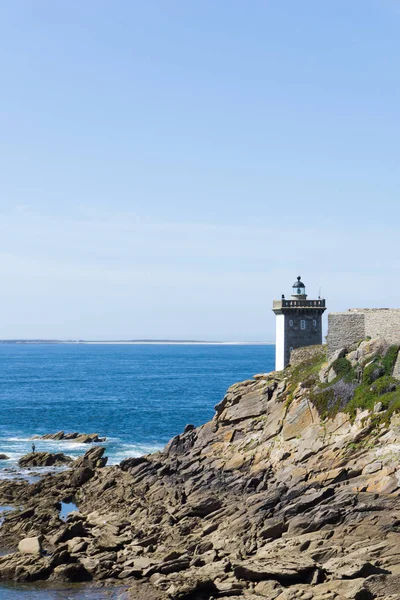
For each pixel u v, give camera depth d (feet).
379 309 269.03
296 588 144.46
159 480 244.01
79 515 217.56
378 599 135.54
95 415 506.48
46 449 368.07
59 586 164.76
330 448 216.95
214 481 226.99
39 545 185.26
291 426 242.58
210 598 147.74
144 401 603.26
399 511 165.78
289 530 172.04
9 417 500.74
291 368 282.77
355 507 170.60
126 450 359.87
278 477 214.69
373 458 197.57
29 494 257.34
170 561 168.25
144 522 203.92
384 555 150.82
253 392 278.67
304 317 327.06
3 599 157.89
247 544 171.42
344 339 261.65
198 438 281.95
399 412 209.05
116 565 172.14
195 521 198.49
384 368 233.35
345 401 231.71
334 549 156.04
